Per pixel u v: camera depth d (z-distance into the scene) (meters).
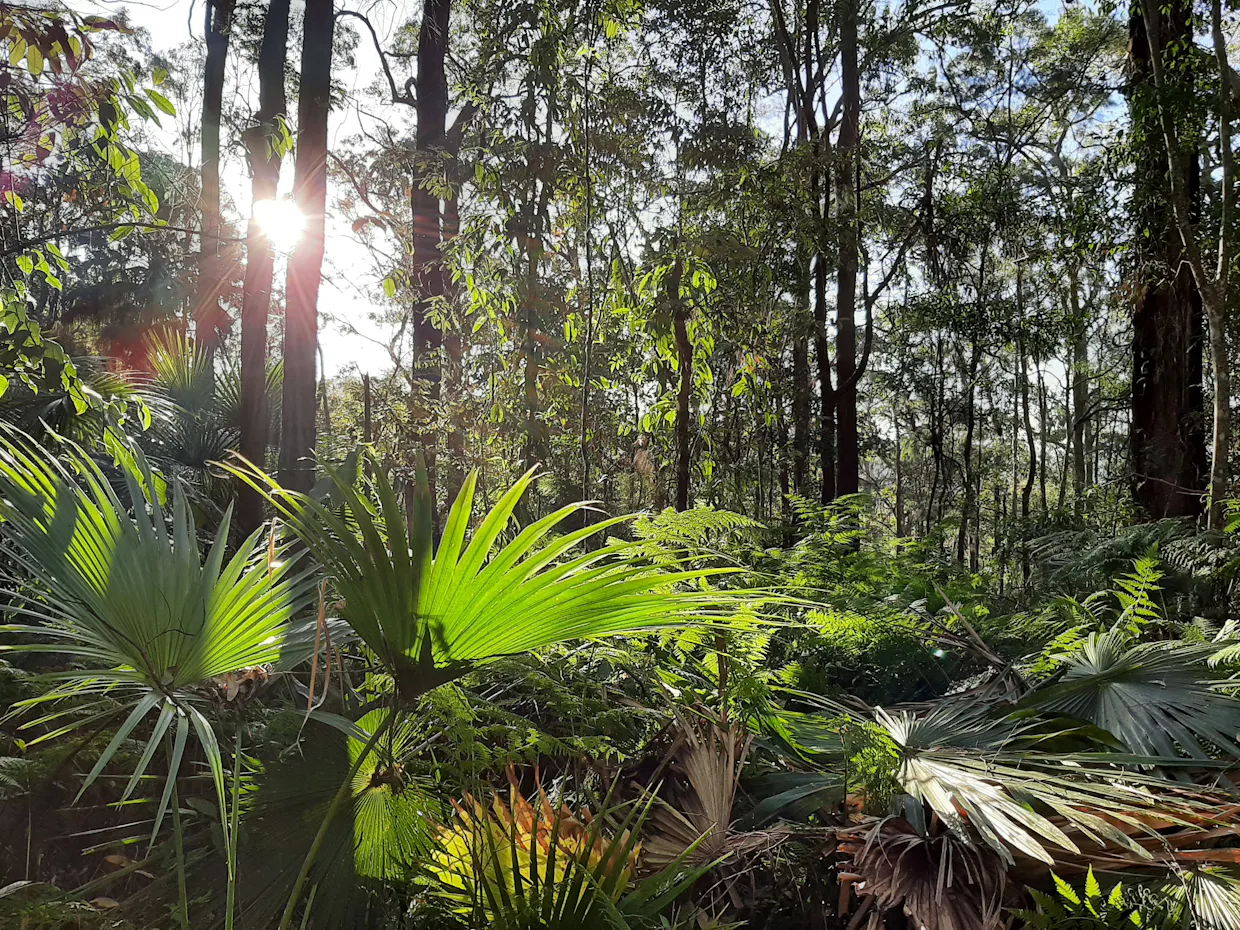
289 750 2.23
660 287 6.05
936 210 16.08
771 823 2.60
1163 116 7.57
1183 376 8.98
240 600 1.96
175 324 12.43
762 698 2.90
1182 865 2.08
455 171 8.20
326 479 2.89
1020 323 16.62
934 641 4.07
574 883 1.88
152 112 3.40
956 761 2.41
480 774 2.73
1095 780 2.49
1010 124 17.81
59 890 2.14
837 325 13.52
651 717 2.99
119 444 2.46
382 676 2.62
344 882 2.08
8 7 2.96
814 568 5.16
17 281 3.55
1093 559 5.95
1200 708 2.72
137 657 1.86
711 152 8.29
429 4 11.47
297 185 7.04
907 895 2.00
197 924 2.07
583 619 1.89
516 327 7.13
